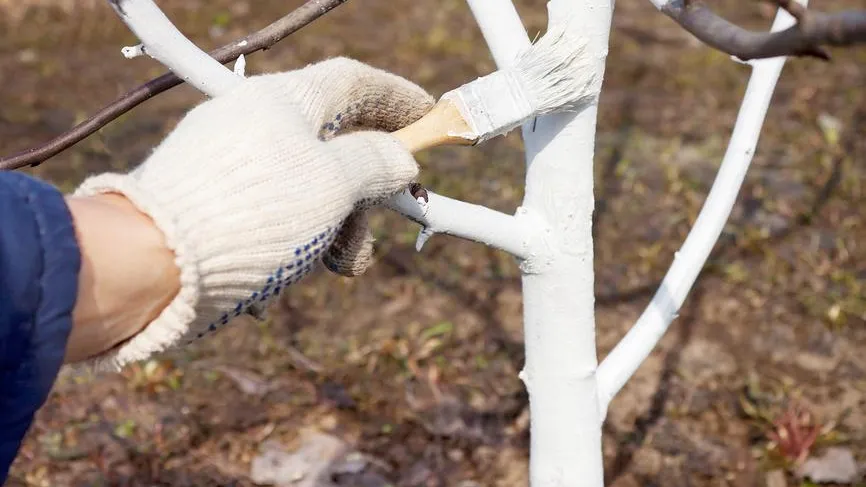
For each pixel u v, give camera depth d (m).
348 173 1.18
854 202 4.20
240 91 1.17
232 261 1.07
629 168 4.47
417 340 3.39
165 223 1.04
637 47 5.74
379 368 3.27
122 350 1.10
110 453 2.91
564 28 1.47
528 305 1.78
